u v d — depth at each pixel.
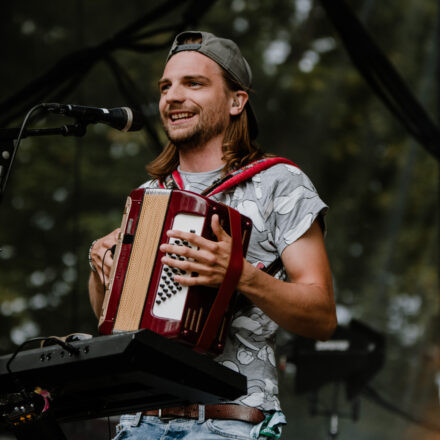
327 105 36.88
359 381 14.98
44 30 30.56
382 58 11.75
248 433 6.02
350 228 36.53
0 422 5.90
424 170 36.03
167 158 7.16
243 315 6.24
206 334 5.76
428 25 36.91
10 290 31.33
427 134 11.95
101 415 6.32
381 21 37.34
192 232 5.86
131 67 31.45
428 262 34.84
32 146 32.91
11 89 30.08
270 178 6.54
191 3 12.08
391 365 28.41
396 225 35.84
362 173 37.28
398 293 34.25
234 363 6.15
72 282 31.59
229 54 6.89
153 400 5.93
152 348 5.05
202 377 5.35
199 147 6.81
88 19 30.52
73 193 32.94
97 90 30.47
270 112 36.53
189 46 6.91
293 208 6.40
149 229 5.97
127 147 33.53
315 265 6.29
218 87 6.82
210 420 6.07
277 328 6.40
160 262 5.86
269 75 36.56
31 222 32.72
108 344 5.08
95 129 33.34
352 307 34.44
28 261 32.12
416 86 35.59
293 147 36.75
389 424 24.27
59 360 5.30
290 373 22.50
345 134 37.25
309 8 37.16
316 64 37.28
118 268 6.01
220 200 6.53
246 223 6.04
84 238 31.84
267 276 5.92
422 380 27.89
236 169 6.70
